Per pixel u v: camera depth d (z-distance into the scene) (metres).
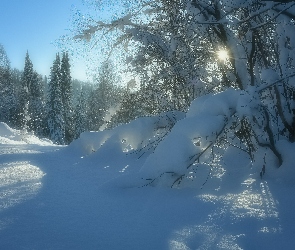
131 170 5.16
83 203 3.30
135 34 6.76
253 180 4.36
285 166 4.45
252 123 4.52
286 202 3.40
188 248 2.31
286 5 4.43
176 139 4.27
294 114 4.82
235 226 2.76
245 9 4.94
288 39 5.02
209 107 4.58
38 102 52.69
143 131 6.35
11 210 2.92
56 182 4.15
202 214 3.06
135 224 2.76
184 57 6.67
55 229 2.54
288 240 2.48
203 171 4.66
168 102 7.49
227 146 5.57
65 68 54.75
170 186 4.10
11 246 2.18
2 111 51.31
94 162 5.77
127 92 7.65
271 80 4.50
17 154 6.15
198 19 5.48
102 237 2.44
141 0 6.75
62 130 51.38
